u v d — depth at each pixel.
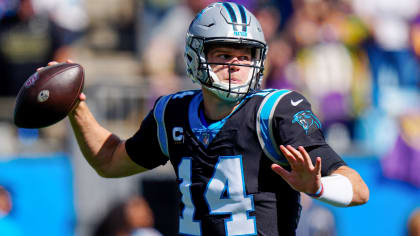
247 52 10.54
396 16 30.16
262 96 10.48
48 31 28.62
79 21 30.75
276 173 10.35
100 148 12.02
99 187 25.22
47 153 25.20
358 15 29.41
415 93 29.22
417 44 29.92
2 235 23.67
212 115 10.56
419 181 26.80
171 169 27.38
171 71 27.91
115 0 34.25
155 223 27.39
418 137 26.92
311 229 25.28
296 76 26.84
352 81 27.80
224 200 10.33
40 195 24.89
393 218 26.88
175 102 11.05
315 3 29.08
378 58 28.80
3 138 25.83
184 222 10.73
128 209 24.08
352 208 26.31
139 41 31.59
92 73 30.73
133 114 26.36
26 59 28.19
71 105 11.70
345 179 9.69
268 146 10.23
